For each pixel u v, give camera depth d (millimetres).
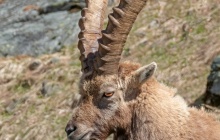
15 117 51562
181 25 56438
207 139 24781
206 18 56188
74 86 52719
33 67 56781
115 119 25500
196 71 49625
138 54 54000
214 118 25578
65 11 63094
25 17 62844
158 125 24938
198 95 46562
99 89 25312
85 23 26781
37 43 60312
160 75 50188
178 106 25281
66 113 50094
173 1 60469
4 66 57781
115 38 24750
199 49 52281
